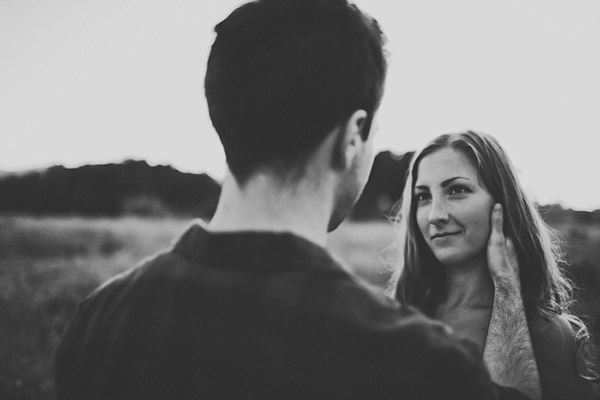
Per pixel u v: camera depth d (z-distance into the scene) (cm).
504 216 177
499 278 167
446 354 78
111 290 94
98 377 86
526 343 157
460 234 175
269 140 84
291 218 85
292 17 87
